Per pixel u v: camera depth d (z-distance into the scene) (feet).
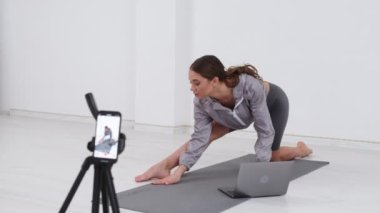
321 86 16.85
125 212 8.65
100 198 5.81
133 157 14.06
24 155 14.20
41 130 19.71
